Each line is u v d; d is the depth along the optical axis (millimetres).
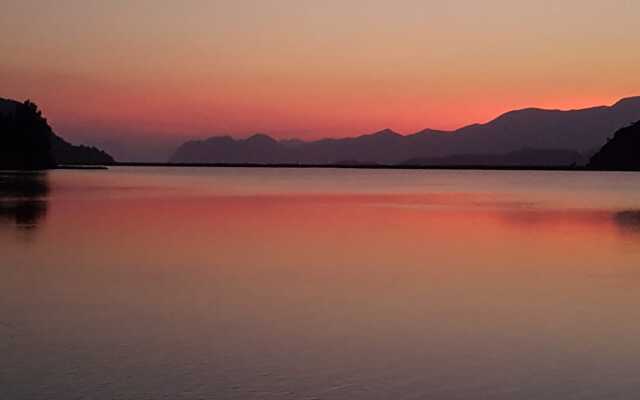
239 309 17641
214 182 132500
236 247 30734
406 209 57062
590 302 18703
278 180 153375
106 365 12812
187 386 11727
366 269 24375
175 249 29859
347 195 81750
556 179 167125
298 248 30594
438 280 22219
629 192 90562
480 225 42531
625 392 11672
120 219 44906
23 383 11797
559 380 12242
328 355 13586
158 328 15555
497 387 11875
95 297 19062
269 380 12078
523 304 18391
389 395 11453
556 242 33469
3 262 25531
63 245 30891
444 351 13914
